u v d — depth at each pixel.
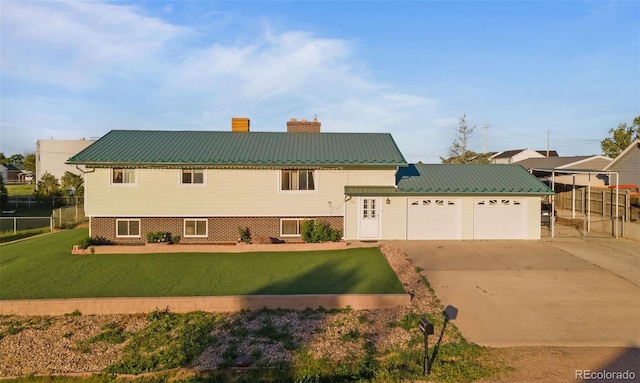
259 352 9.01
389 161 19.23
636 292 12.52
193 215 19.08
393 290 12.45
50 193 38.03
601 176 30.69
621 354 8.81
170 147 20.16
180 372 8.26
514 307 11.41
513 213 20.02
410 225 19.83
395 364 8.48
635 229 19.78
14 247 19.39
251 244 18.11
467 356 8.74
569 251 17.58
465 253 17.28
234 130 23.62
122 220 19.17
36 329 10.53
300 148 20.83
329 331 10.08
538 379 7.81
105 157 18.58
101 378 8.12
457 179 21.00
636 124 45.84
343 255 17.03
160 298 11.52
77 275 14.31
